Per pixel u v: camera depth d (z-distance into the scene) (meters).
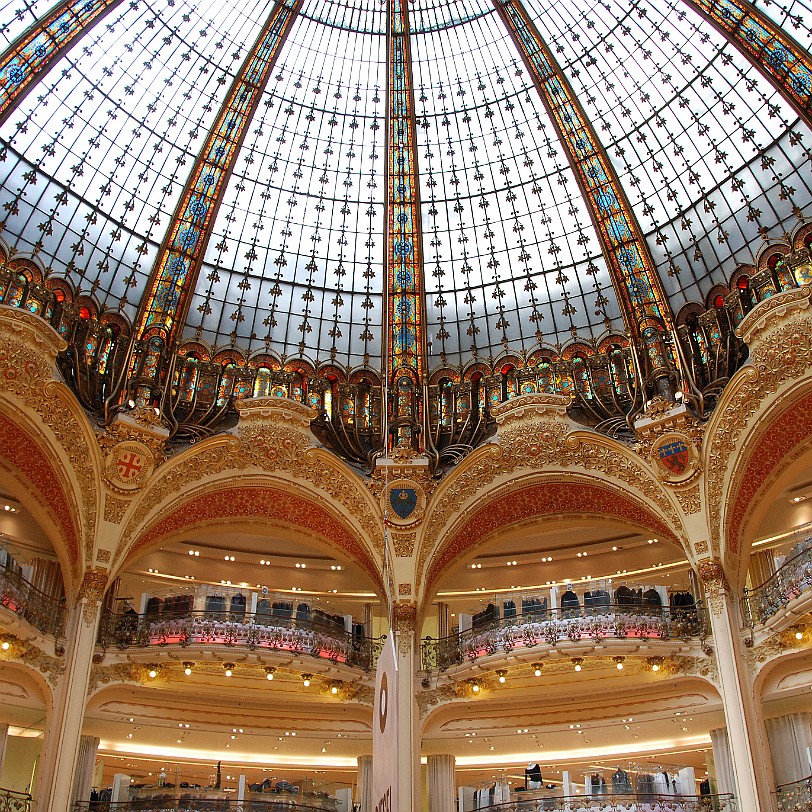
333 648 24.77
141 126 25.12
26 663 20.89
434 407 26.84
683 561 27.06
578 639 22.83
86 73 23.75
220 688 24.42
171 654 22.80
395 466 25.05
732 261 24.78
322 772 29.00
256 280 27.25
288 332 27.44
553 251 27.31
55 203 24.16
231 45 25.42
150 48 24.44
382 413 26.58
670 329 25.11
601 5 24.78
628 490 24.55
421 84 27.06
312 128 27.03
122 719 24.42
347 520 25.50
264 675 24.45
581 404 25.80
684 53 24.52
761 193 24.36
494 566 28.83
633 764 23.22
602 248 26.09
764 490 23.30
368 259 28.09
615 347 26.16
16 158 23.33
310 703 24.67
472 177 27.73
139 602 26.70
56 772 20.14
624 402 25.45
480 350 27.59
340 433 26.53
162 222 25.95
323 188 27.59
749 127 24.27
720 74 24.22
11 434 22.06
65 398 22.30
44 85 23.19
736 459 22.81
